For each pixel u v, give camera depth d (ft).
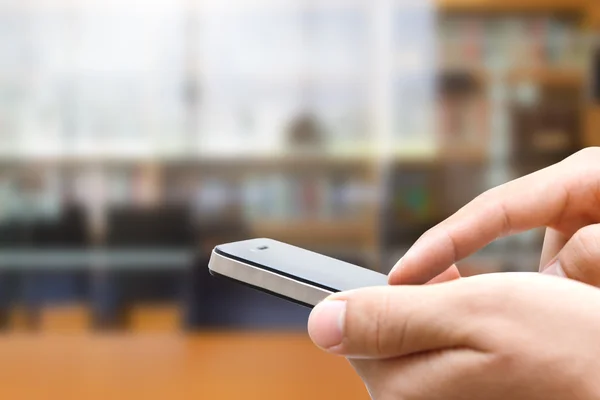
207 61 6.28
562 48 5.57
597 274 1.03
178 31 6.26
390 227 6.05
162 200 6.29
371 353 0.81
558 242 1.29
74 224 6.25
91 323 6.04
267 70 6.25
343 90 6.22
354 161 6.07
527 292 0.74
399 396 0.83
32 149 6.22
